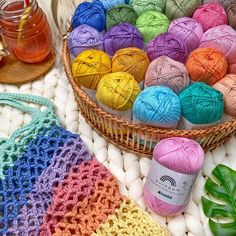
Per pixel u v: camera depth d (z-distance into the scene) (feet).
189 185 1.66
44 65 2.37
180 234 1.77
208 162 1.98
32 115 2.10
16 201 1.80
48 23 2.38
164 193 1.69
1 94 2.20
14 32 2.24
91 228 1.73
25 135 1.98
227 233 1.72
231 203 1.79
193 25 2.01
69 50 2.08
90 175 1.85
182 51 1.93
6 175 1.86
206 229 1.80
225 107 1.82
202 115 1.73
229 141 2.07
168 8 2.15
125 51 1.88
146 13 2.09
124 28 1.96
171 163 1.60
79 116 2.18
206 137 1.85
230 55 1.92
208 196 1.86
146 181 1.79
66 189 1.80
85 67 1.86
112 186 1.82
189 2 2.11
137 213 1.75
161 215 1.82
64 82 2.32
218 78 1.87
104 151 2.04
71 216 1.75
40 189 1.81
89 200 1.79
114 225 1.72
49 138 1.96
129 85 1.78
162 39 1.93
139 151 1.98
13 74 2.33
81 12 2.11
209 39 1.96
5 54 2.35
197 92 1.75
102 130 2.04
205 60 1.84
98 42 2.00
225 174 1.86
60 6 2.37
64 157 1.89
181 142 1.66
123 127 1.85
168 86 1.82
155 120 1.74
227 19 2.10
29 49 2.31
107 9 2.19
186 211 1.84
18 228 1.73
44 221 1.74
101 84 1.81
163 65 1.82
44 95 2.27
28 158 1.91
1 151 1.93
